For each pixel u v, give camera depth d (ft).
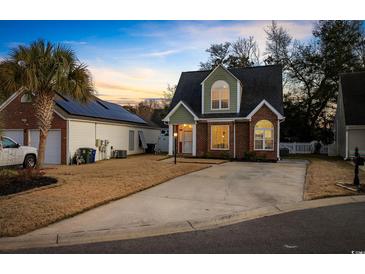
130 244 15.29
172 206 22.61
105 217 19.56
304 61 102.53
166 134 105.91
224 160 60.85
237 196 26.45
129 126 80.48
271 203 24.02
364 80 72.33
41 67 39.91
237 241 15.60
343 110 68.74
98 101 79.30
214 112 68.49
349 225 18.24
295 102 104.01
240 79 73.15
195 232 17.20
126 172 40.70
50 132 57.47
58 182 31.35
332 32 95.45
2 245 14.96
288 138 101.91
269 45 112.68
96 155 64.34
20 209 20.45
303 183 33.32
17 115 60.03
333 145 82.94
